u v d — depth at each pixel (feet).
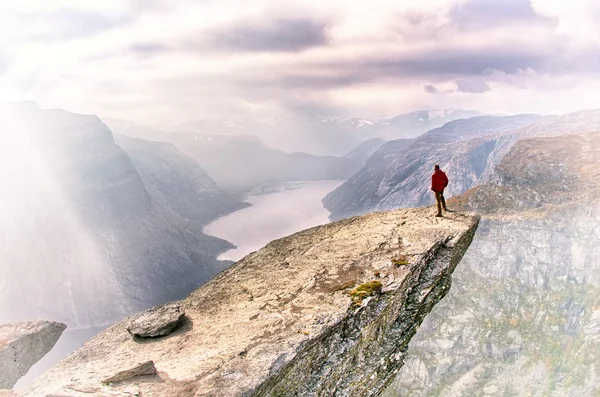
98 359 54.65
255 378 46.09
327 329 55.26
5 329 77.51
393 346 63.67
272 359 49.01
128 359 52.54
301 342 52.13
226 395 43.73
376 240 80.59
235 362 48.78
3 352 72.08
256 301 63.62
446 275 75.56
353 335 58.23
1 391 52.60
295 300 62.54
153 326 58.49
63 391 44.68
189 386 45.24
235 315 60.59
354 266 70.90
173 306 63.98
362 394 58.75
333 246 80.23
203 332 57.52
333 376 55.11
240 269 76.18
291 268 73.20
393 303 64.23
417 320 68.18
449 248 79.00
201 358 50.39
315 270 71.15
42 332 78.07
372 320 60.34
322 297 62.80
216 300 66.03
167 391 44.62
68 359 56.08
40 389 50.19
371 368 60.03
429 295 70.69
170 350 53.98
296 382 51.70
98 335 61.72
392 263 71.26
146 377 47.65
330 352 56.03
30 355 75.61
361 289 63.72
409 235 81.76
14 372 73.10
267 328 55.88
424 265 73.46
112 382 46.70
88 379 47.65
